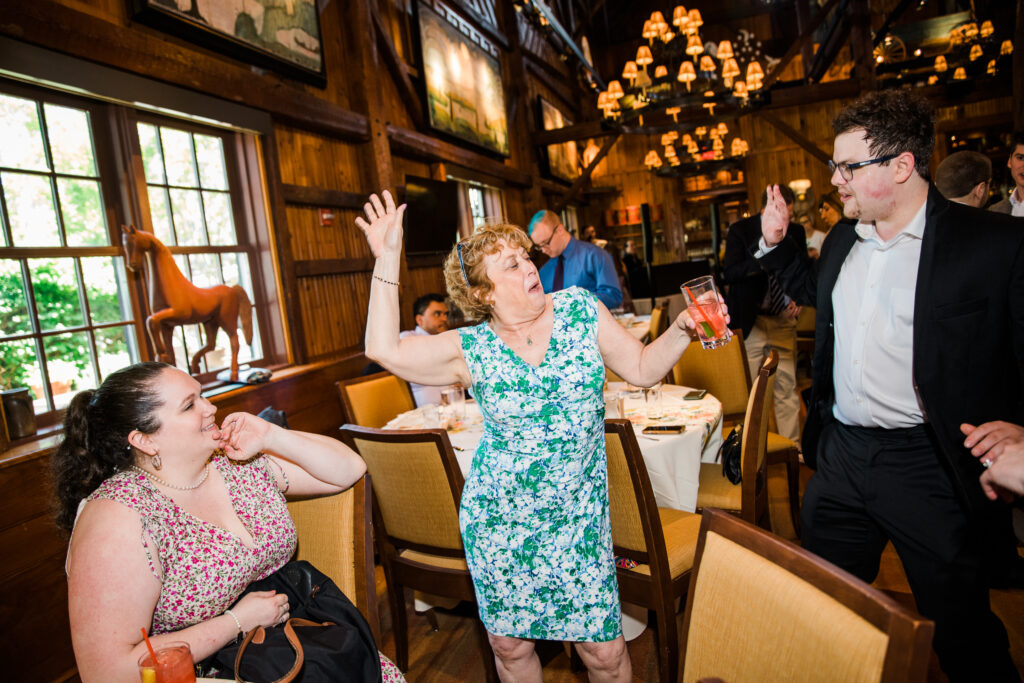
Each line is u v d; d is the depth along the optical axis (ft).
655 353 4.91
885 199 4.44
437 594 6.88
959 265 4.25
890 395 4.67
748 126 38.19
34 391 8.68
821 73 33.68
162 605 4.12
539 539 4.88
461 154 22.95
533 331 4.84
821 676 2.71
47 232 9.01
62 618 7.71
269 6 13.33
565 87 39.40
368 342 5.01
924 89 29.37
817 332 5.24
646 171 42.55
